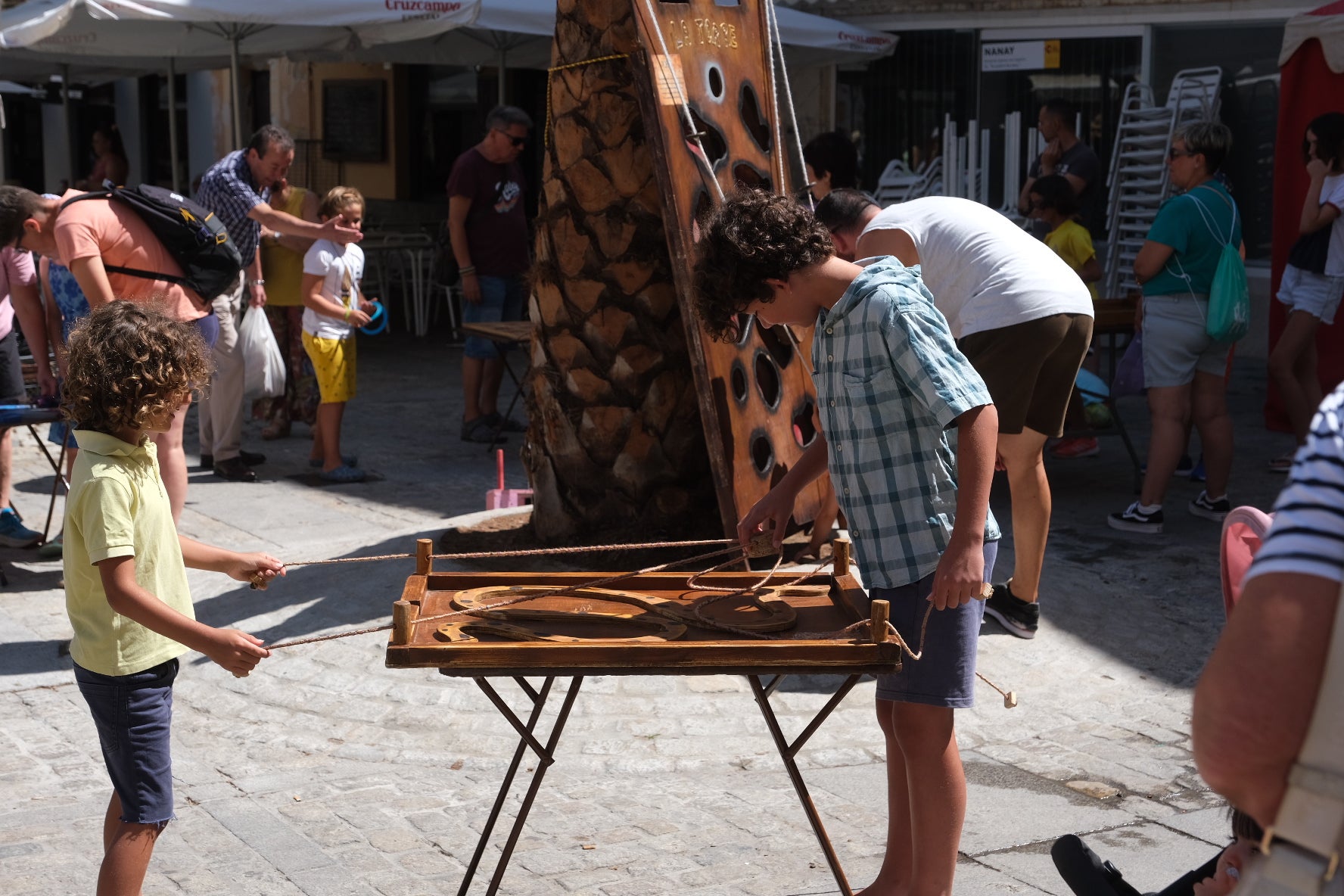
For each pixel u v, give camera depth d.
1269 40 11.87
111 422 3.04
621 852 3.79
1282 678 1.55
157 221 5.98
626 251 5.80
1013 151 13.23
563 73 5.84
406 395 11.59
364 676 5.06
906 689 3.09
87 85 19.17
